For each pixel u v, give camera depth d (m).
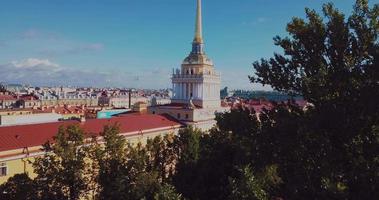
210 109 125.44
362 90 25.16
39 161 45.81
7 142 61.75
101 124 85.75
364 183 23.33
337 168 25.20
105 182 45.91
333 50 28.33
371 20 26.84
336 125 26.08
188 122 113.62
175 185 52.59
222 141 56.97
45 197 44.12
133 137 87.44
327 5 29.14
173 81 134.25
